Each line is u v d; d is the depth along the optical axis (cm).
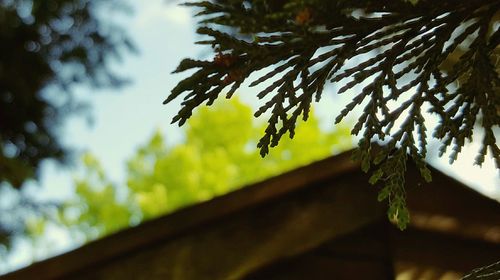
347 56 140
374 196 317
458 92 150
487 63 148
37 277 280
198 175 1588
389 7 136
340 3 130
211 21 129
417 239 320
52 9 850
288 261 308
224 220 304
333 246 315
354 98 146
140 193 1625
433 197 326
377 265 314
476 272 151
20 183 758
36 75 885
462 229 320
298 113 143
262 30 129
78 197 1619
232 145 1622
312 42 135
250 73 134
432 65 149
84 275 287
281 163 1577
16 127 881
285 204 312
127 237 288
